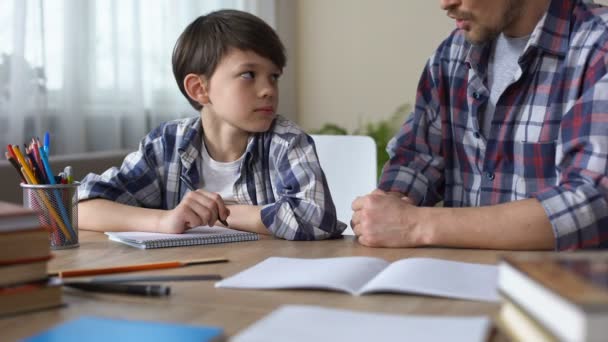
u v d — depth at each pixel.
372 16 3.95
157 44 3.11
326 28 4.04
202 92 1.49
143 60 3.05
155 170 1.50
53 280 0.76
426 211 1.14
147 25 3.06
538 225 1.11
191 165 1.49
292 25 4.05
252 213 1.34
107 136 2.87
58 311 0.73
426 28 3.84
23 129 2.46
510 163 1.48
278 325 0.63
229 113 1.43
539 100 1.42
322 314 0.67
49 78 2.62
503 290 0.63
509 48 1.50
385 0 3.91
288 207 1.28
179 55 1.51
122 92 2.92
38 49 2.52
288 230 1.25
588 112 1.22
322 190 1.33
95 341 0.58
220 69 1.43
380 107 3.96
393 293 0.80
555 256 0.66
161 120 3.16
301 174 1.36
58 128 2.67
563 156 1.25
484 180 1.50
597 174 1.16
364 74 3.99
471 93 1.52
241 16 1.48
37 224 0.75
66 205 1.12
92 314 0.72
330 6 4.02
